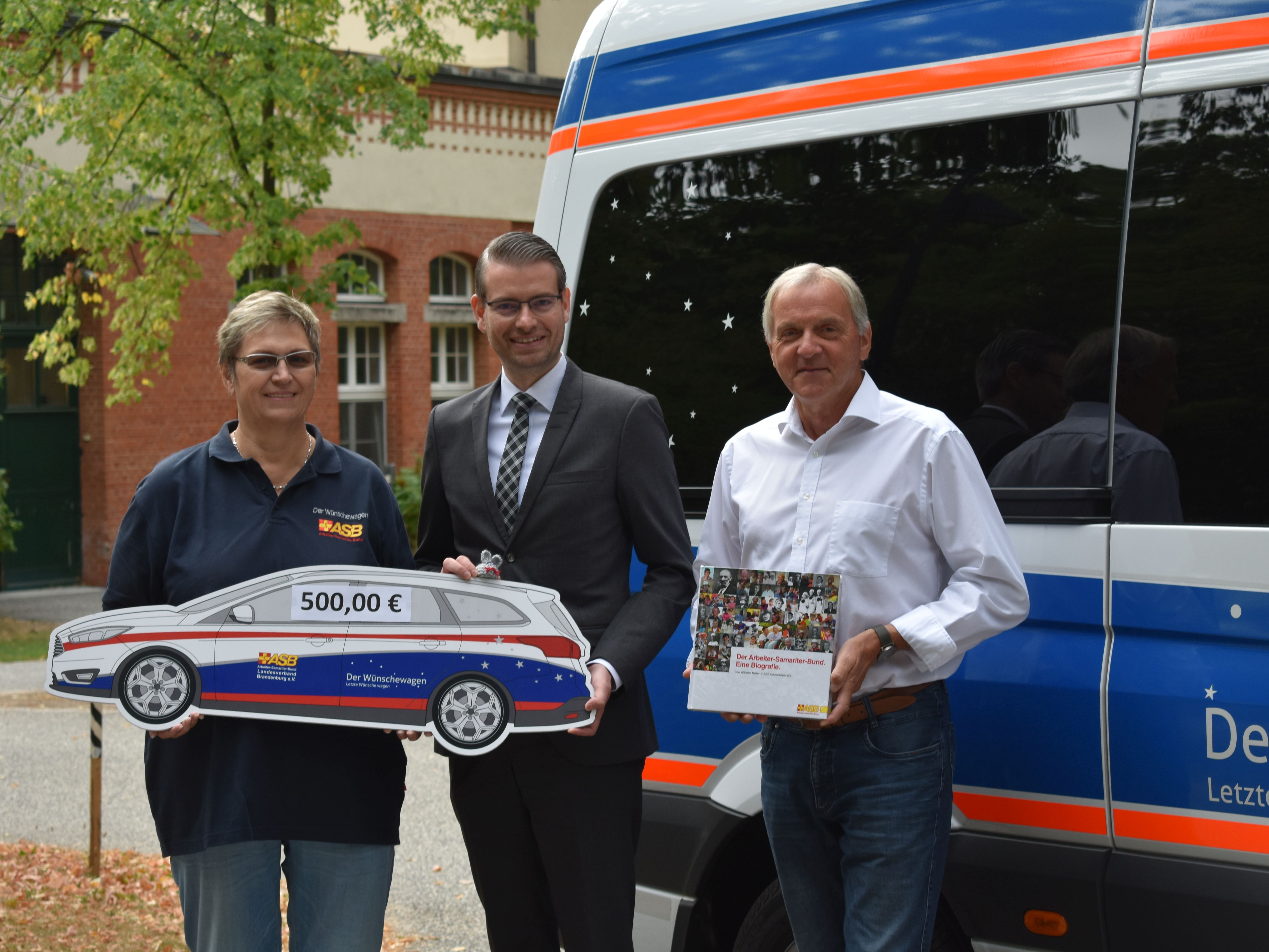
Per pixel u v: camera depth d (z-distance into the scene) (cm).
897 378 310
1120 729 268
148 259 1166
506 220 1808
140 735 841
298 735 271
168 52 1013
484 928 514
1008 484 290
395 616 268
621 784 287
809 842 280
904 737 262
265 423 272
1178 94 273
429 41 1140
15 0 998
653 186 357
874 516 266
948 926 296
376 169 1680
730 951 336
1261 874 252
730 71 345
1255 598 256
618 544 286
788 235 330
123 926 480
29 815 655
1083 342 283
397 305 1709
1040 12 293
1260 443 261
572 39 1912
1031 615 283
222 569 270
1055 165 288
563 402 287
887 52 316
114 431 1531
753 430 293
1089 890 271
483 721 267
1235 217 266
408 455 1736
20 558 1537
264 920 274
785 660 263
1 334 1499
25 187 1082
